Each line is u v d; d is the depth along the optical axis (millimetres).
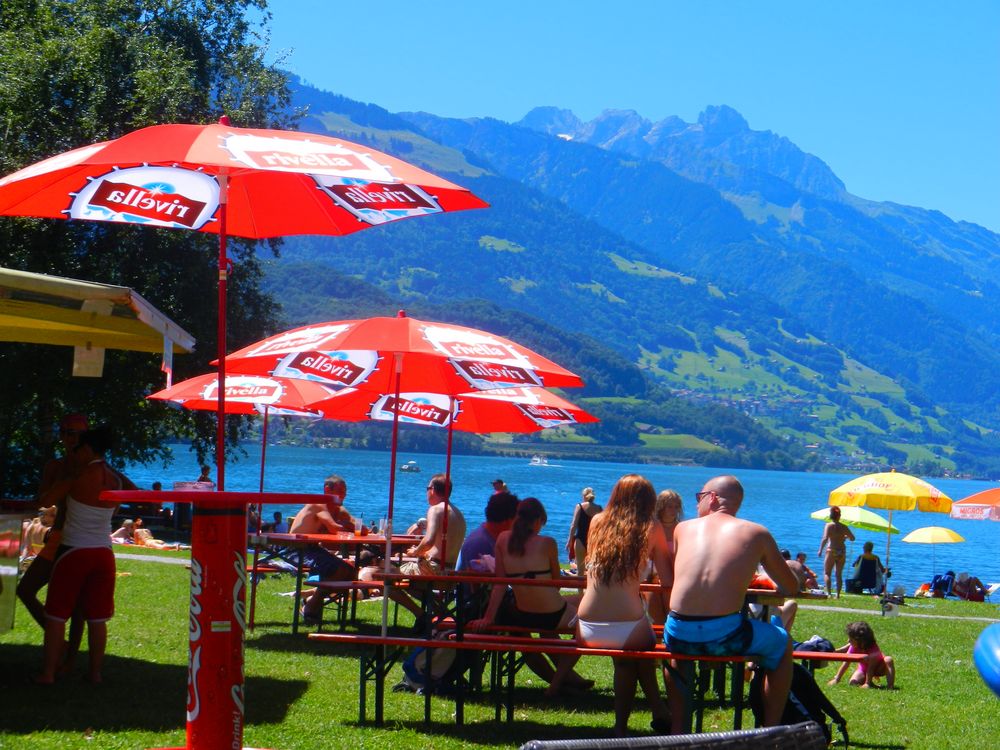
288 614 13242
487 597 8680
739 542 6730
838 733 7855
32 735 6016
